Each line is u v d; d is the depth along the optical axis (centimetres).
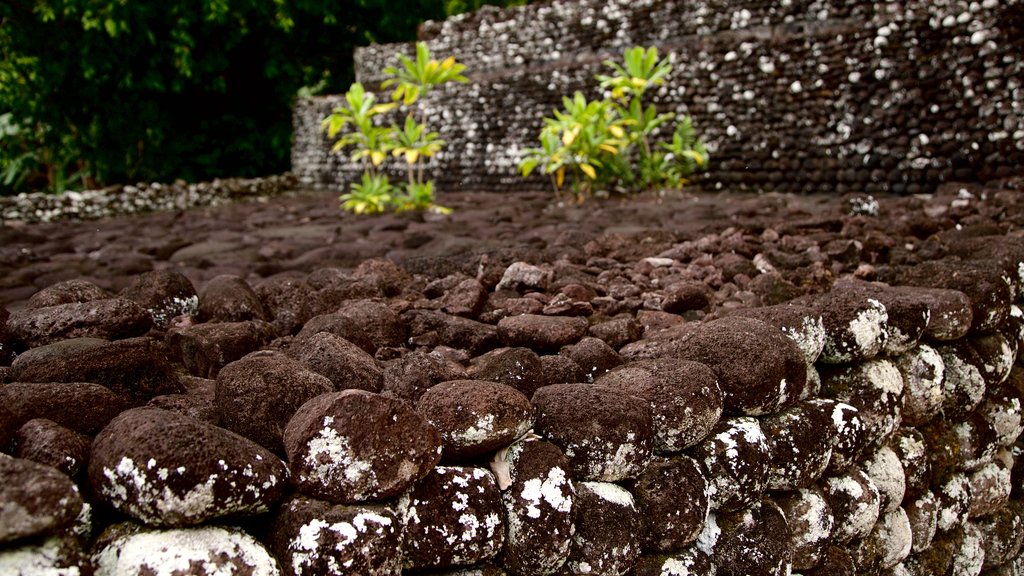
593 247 295
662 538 119
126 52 862
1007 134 507
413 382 130
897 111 551
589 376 144
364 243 367
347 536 90
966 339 195
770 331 140
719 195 605
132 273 311
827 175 587
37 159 947
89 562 82
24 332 149
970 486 198
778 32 607
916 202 414
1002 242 237
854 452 151
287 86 1055
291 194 907
